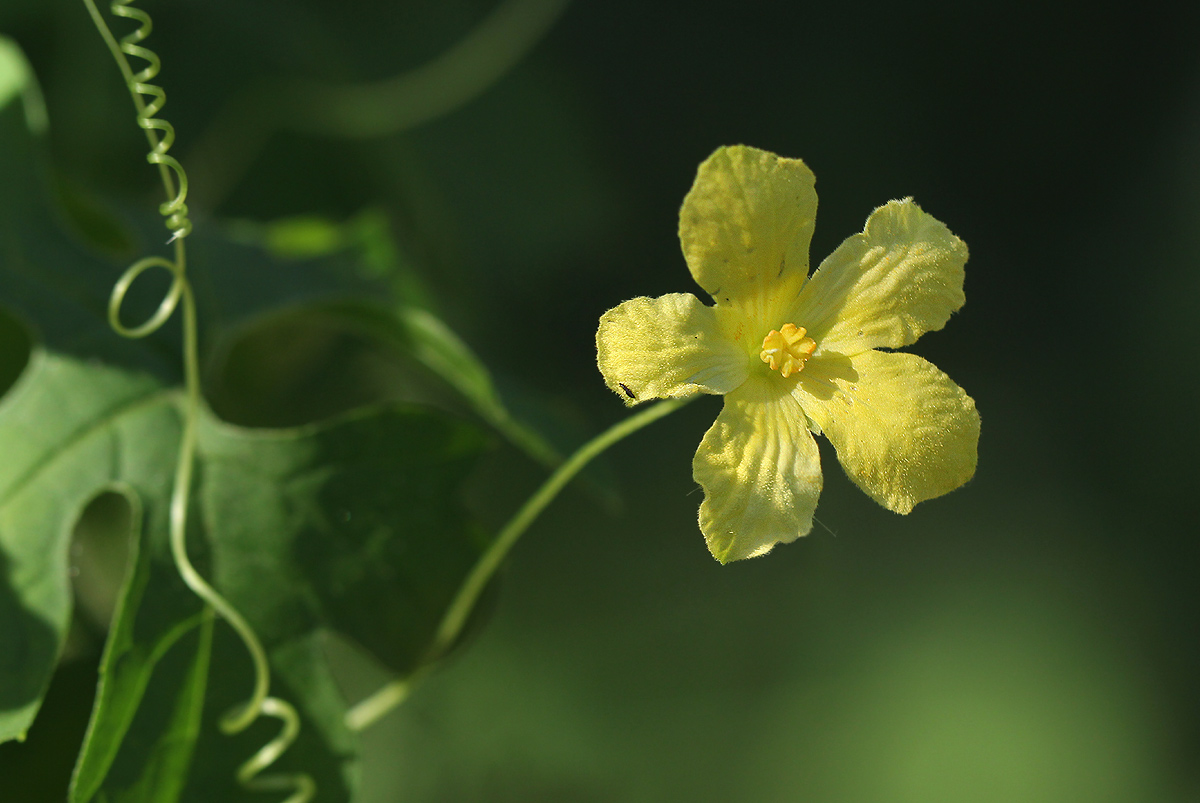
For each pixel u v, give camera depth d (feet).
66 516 1.10
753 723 2.21
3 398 1.16
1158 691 2.48
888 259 1.06
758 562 2.44
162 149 1.09
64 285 1.16
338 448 1.12
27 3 1.32
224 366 1.28
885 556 2.58
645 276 2.48
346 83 1.59
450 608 1.12
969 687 2.36
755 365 1.06
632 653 2.19
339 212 1.56
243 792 1.08
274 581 1.10
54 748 1.11
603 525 2.32
